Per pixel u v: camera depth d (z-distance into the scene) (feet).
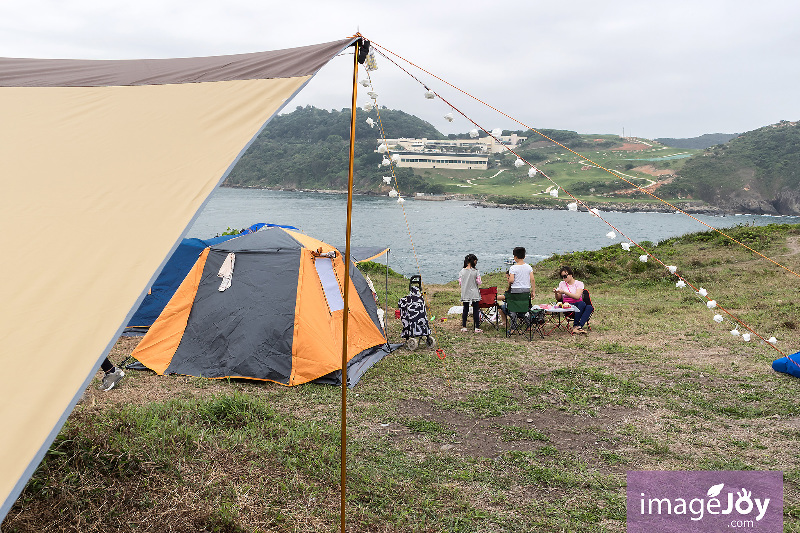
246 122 11.12
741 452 15.80
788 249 65.98
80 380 7.35
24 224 9.41
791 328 31.04
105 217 9.49
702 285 49.98
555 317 37.58
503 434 17.33
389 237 209.36
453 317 38.91
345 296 11.53
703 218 433.07
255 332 22.65
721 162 556.51
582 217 400.67
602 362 25.82
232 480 13.07
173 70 13.42
